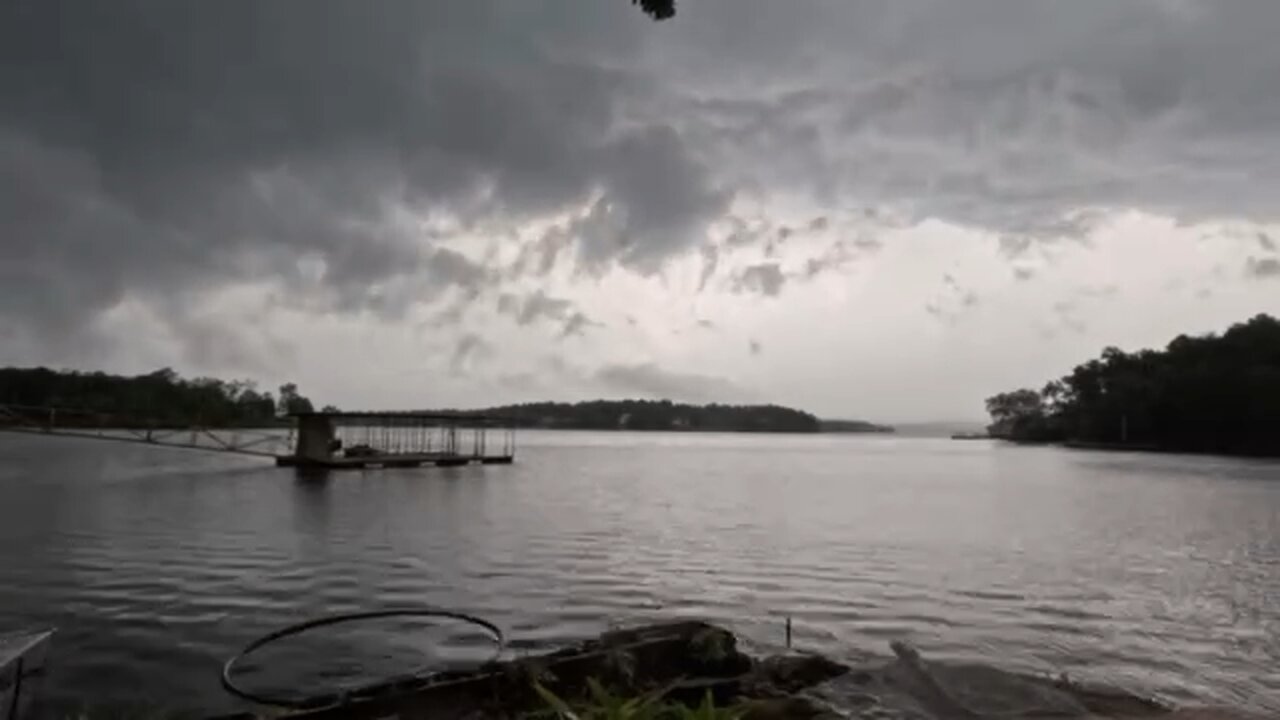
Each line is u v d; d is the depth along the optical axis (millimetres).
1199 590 19156
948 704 8859
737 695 9164
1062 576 21031
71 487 46625
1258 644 13969
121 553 23062
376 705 7965
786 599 17484
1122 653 13297
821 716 8375
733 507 41562
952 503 45500
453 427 84625
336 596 17281
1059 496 51062
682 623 10727
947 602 17328
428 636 13523
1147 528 33312
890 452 160375
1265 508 42562
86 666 11922
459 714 8047
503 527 31266
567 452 136375
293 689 10750
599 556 23750
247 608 15977
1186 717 8656
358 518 33812
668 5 5984
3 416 66812
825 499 47688
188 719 9023
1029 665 12578
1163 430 141250
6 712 6043
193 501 39875
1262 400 120500
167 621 14820
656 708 5723
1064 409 191500
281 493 45781
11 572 19750
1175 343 153625
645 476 70375
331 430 66938
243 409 117125
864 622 15367
